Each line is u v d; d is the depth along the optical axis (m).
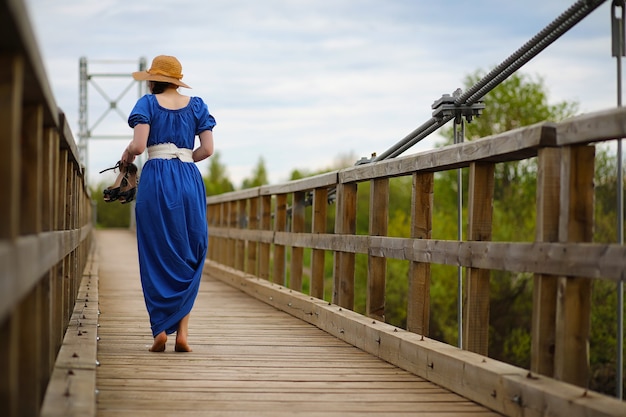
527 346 28.47
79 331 4.48
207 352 4.89
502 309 28.86
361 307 34.44
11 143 2.07
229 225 11.26
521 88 32.97
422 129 6.09
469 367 3.66
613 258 2.85
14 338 2.11
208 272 12.11
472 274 3.92
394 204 40.47
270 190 8.52
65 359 3.59
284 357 4.78
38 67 2.31
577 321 3.14
